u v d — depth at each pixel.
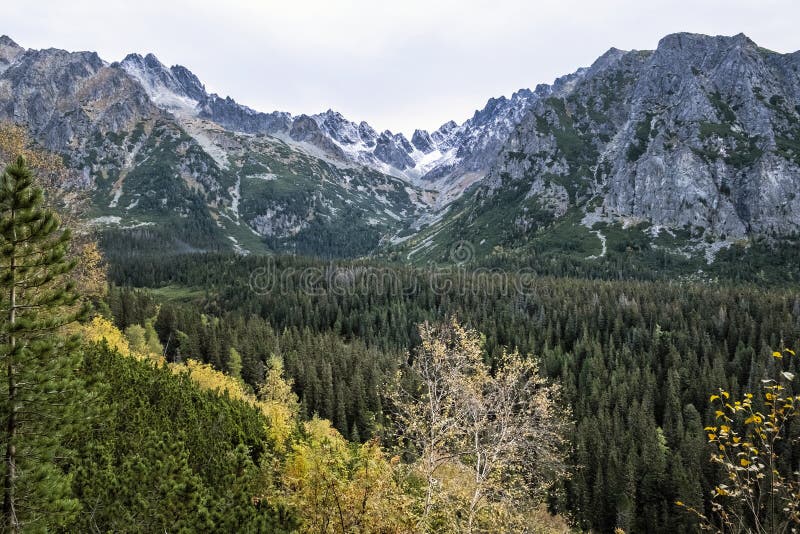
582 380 113.56
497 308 178.00
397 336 158.50
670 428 90.62
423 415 24.88
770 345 120.56
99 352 43.91
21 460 17.67
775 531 9.28
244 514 23.38
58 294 18.66
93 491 23.42
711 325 141.62
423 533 21.62
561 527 36.06
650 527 71.00
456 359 25.12
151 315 132.88
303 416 92.00
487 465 23.56
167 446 29.12
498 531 23.75
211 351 113.31
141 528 21.22
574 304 165.62
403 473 24.42
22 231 17.58
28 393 17.53
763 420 9.62
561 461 27.20
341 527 21.84
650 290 183.88
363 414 93.06
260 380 104.31
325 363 108.38
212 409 42.56
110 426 30.45
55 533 19.17
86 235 52.47
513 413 24.83
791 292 177.12
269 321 186.62
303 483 23.95
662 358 128.38
